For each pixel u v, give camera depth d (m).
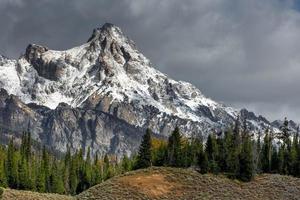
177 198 103.69
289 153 146.12
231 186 114.94
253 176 124.56
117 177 113.94
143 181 109.56
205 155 130.12
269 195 112.50
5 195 103.38
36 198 105.12
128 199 101.69
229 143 145.50
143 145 145.12
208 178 115.31
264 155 150.50
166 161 145.25
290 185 119.19
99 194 105.12
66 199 108.56
